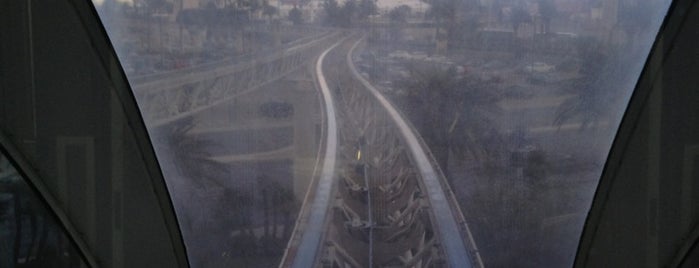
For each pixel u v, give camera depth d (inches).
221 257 309.4
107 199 271.3
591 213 296.5
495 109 299.4
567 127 295.4
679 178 268.4
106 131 265.4
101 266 276.5
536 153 301.3
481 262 308.5
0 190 250.8
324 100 301.6
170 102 285.9
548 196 304.0
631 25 271.3
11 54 242.1
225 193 304.3
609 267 292.2
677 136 264.7
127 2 268.4
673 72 259.1
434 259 306.8
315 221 310.7
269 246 309.9
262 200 308.0
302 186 309.0
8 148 247.9
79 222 266.8
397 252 311.0
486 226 310.0
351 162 312.8
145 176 282.4
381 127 306.3
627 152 279.6
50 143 255.1
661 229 276.5
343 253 309.3
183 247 303.3
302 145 305.4
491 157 305.1
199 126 294.2
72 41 249.4
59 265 265.1
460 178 309.1
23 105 247.4
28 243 257.4
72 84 254.1
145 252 287.1
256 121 300.4
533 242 308.3
